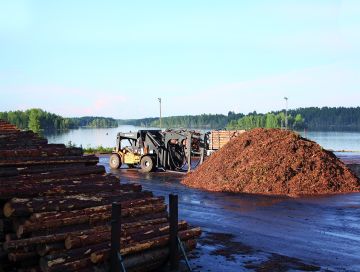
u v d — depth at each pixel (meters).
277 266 8.57
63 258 6.38
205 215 13.24
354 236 10.75
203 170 20.41
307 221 12.36
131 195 8.27
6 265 6.82
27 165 8.36
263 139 20.22
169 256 7.71
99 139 95.94
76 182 8.09
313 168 18.28
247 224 12.05
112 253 6.72
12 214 6.54
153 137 25.83
